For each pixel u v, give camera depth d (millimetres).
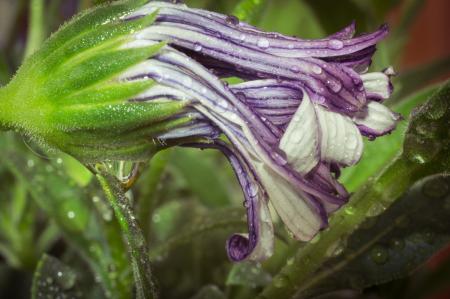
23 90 125
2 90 126
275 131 119
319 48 121
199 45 122
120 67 121
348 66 121
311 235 120
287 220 119
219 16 123
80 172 144
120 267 144
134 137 122
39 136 125
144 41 122
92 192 145
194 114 120
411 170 132
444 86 129
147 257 121
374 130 121
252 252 120
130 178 126
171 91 120
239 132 119
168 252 161
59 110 124
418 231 143
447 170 132
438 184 144
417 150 131
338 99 119
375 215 135
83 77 122
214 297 146
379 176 134
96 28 123
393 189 133
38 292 142
